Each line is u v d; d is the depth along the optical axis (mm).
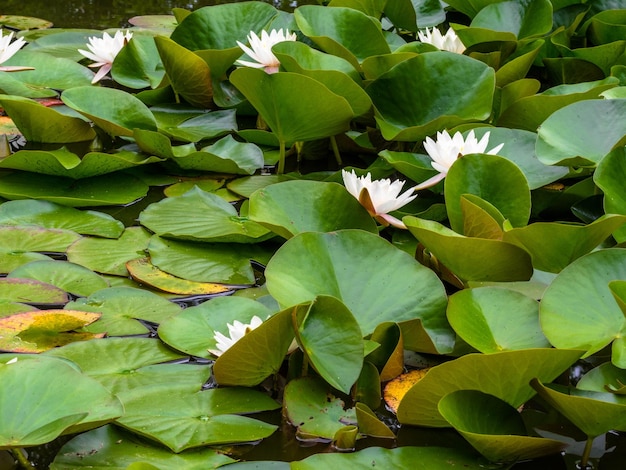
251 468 1799
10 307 2076
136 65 2939
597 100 2385
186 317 2047
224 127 2748
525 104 2549
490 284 2158
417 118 2611
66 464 1803
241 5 3012
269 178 2539
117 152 2602
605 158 2227
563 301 1969
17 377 1835
